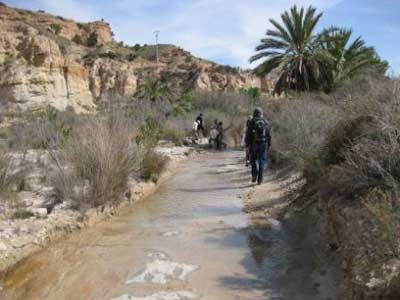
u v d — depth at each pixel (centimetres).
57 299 396
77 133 919
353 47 2791
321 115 995
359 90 1025
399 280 308
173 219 669
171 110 2717
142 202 796
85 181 721
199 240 558
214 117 2500
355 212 452
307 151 809
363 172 502
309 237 543
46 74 4600
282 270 445
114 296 395
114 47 8800
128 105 1419
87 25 8844
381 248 359
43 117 1586
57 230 588
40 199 716
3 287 428
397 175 474
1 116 1939
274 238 559
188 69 7831
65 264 480
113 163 749
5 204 666
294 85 2866
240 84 7475
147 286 415
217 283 418
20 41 4766
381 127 521
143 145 998
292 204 700
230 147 2045
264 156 927
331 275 413
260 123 924
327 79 2783
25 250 514
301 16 2716
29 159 957
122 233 598
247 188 899
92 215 658
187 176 1102
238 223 637
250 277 431
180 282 423
